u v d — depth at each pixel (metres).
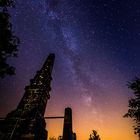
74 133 21.00
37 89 30.31
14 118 25.28
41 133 25.70
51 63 36.91
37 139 23.98
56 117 18.34
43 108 29.22
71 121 17.78
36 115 25.88
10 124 24.52
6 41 9.57
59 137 24.62
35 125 24.44
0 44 9.38
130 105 17.03
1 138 22.97
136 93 17.28
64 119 17.91
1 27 9.45
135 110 16.80
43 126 27.16
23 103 28.08
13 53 10.07
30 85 31.33
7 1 9.95
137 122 16.69
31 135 23.17
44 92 30.48
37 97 28.92
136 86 17.42
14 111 26.89
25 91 30.91
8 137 23.06
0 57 9.45
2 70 9.63
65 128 17.14
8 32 9.70
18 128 23.95
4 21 9.63
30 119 25.12
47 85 32.19
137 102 16.75
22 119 24.78
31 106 27.38
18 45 10.17
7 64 9.84
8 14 10.07
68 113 18.42
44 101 30.09
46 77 32.94
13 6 10.20
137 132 16.39
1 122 24.66
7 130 23.80
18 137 23.03
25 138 22.97
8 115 26.17
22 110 26.81
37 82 31.64
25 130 23.75
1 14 9.62
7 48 9.71
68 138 16.45
